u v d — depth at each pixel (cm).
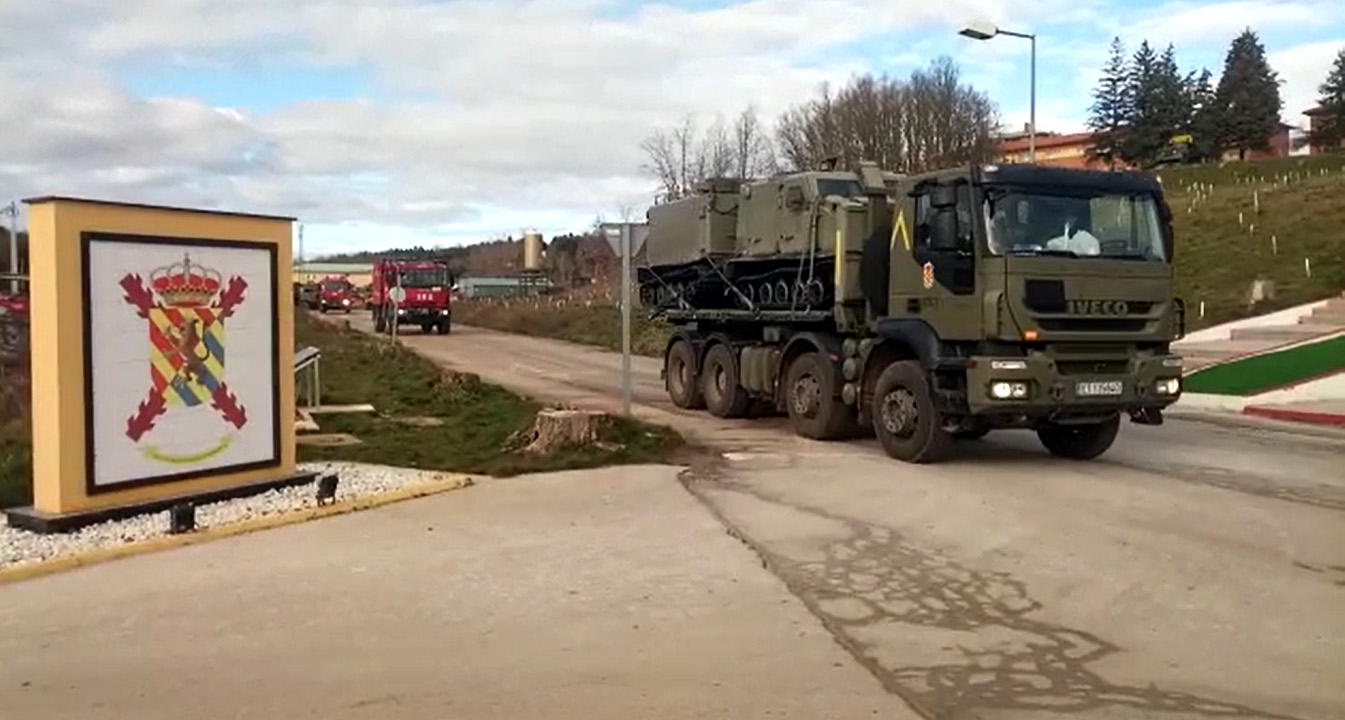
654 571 787
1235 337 2717
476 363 3073
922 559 815
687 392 1881
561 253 6944
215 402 1051
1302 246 3362
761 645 623
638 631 650
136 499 980
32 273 934
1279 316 2803
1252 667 584
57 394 923
